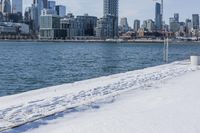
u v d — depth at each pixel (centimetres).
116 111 1223
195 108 1246
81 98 1542
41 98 1553
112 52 12619
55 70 5203
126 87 1908
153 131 952
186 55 10294
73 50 14338
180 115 1136
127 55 10331
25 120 1113
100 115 1164
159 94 1596
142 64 6569
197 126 998
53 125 1048
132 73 2858
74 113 1211
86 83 2158
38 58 8556
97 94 1661
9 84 3528
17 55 9944
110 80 2303
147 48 18100
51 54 10700
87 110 1260
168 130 959
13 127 1023
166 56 4834
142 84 2017
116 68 5659
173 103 1352
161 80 2219
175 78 2338
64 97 1569
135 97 1534
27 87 3322
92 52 12475
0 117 1169
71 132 959
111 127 995
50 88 1923
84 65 6259
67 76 4322
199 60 3738
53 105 1377
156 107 1279
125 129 973
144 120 1073
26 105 1375
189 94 1580
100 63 6812
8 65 6266
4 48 15650
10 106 1358
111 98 1511
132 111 1216
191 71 2914
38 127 1025
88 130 972
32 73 4719
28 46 19225
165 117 1109
